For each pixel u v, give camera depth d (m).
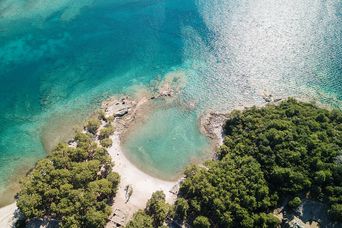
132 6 145.00
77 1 147.75
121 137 99.12
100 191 80.81
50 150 97.00
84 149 89.38
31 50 126.88
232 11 140.50
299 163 83.06
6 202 86.12
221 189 80.19
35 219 80.81
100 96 110.88
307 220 77.69
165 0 147.50
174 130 101.75
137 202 84.56
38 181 81.44
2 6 145.25
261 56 122.88
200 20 138.00
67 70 119.44
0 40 131.00
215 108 107.88
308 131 88.88
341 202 75.94
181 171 92.62
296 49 124.44
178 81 115.44
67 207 77.38
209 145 98.12
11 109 108.44
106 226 79.31
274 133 87.88
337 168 78.88
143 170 92.25
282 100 108.75
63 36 132.50
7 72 119.44
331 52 123.00
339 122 93.06
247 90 112.88
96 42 129.62
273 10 139.00
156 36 131.88
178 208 79.75
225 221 76.06
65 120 104.56
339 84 113.75
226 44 127.94
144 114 105.25
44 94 112.38
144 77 116.94
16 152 96.81
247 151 88.25
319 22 133.25
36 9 143.88
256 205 78.12
